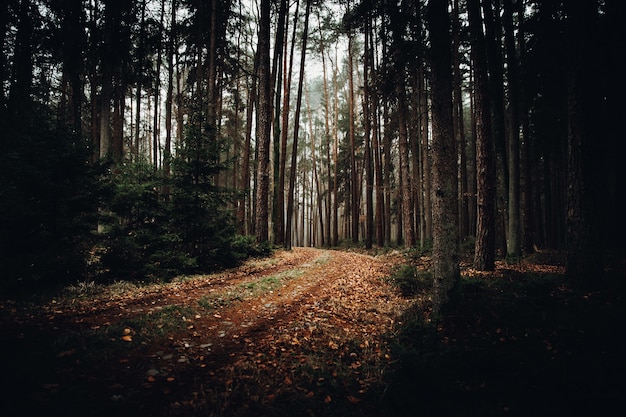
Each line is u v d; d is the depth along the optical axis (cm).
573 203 639
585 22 623
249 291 740
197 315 549
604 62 1020
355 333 506
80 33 1302
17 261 619
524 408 275
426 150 1748
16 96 1174
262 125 1473
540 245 1922
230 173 2759
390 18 828
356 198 2812
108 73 1202
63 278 691
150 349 407
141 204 896
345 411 294
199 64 1716
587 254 616
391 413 291
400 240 2458
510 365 350
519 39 1538
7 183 648
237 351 420
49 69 1554
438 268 565
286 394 320
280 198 2038
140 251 860
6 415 249
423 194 2134
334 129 3162
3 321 459
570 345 384
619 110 1179
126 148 2569
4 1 1111
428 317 551
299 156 4509
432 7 572
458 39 1498
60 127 713
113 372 342
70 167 697
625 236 1213
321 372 367
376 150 2169
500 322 480
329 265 1285
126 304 591
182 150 991
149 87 1812
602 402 271
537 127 1766
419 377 304
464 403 291
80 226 707
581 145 627
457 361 335
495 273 870
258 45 2047
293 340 459
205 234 1027
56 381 310
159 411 278
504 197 1196
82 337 409
